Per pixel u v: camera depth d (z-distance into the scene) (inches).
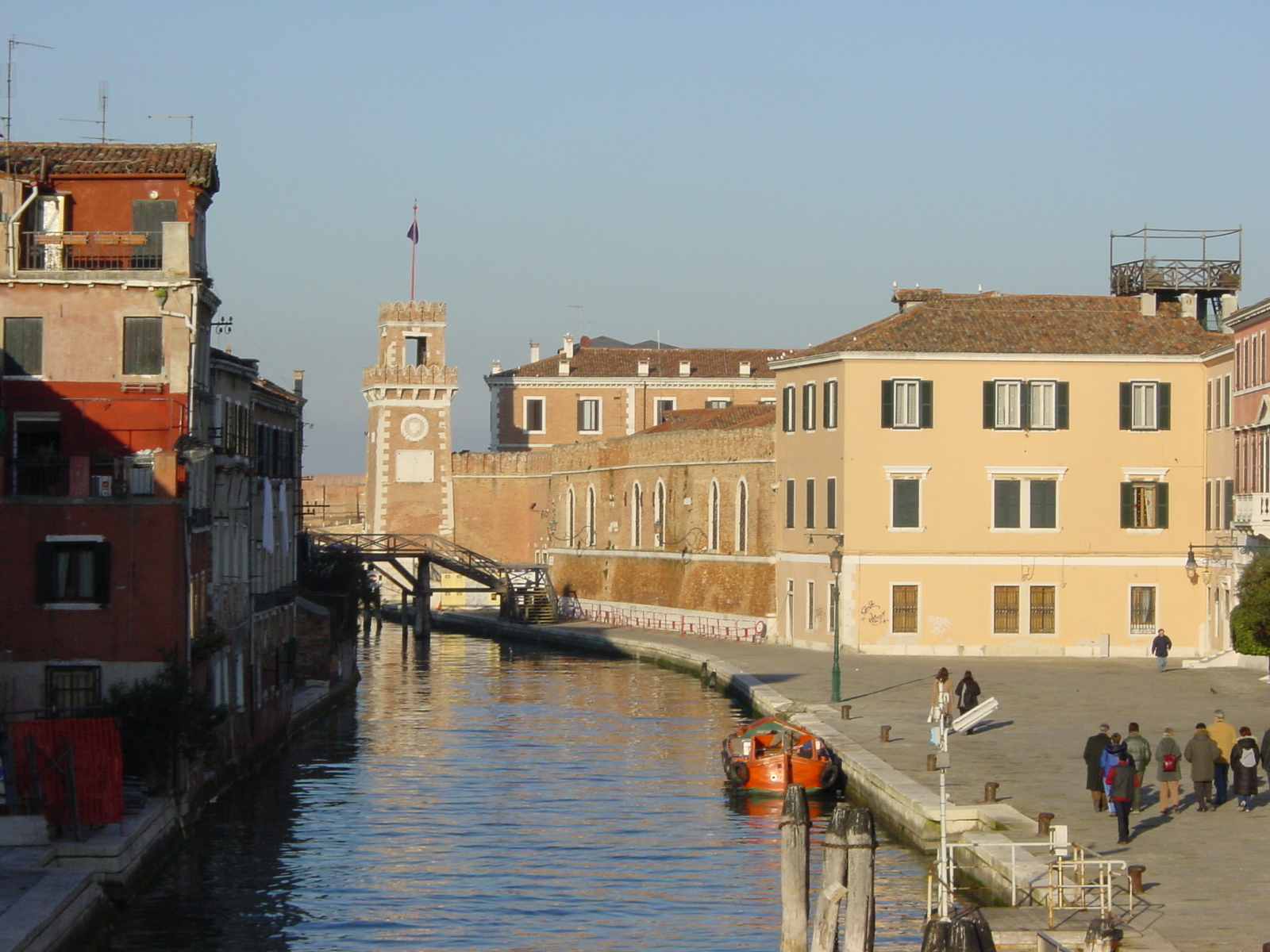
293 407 3334.2
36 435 2165.4
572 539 6250.0
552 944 1721.2
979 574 3922.2
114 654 2065.7
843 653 3914.9
